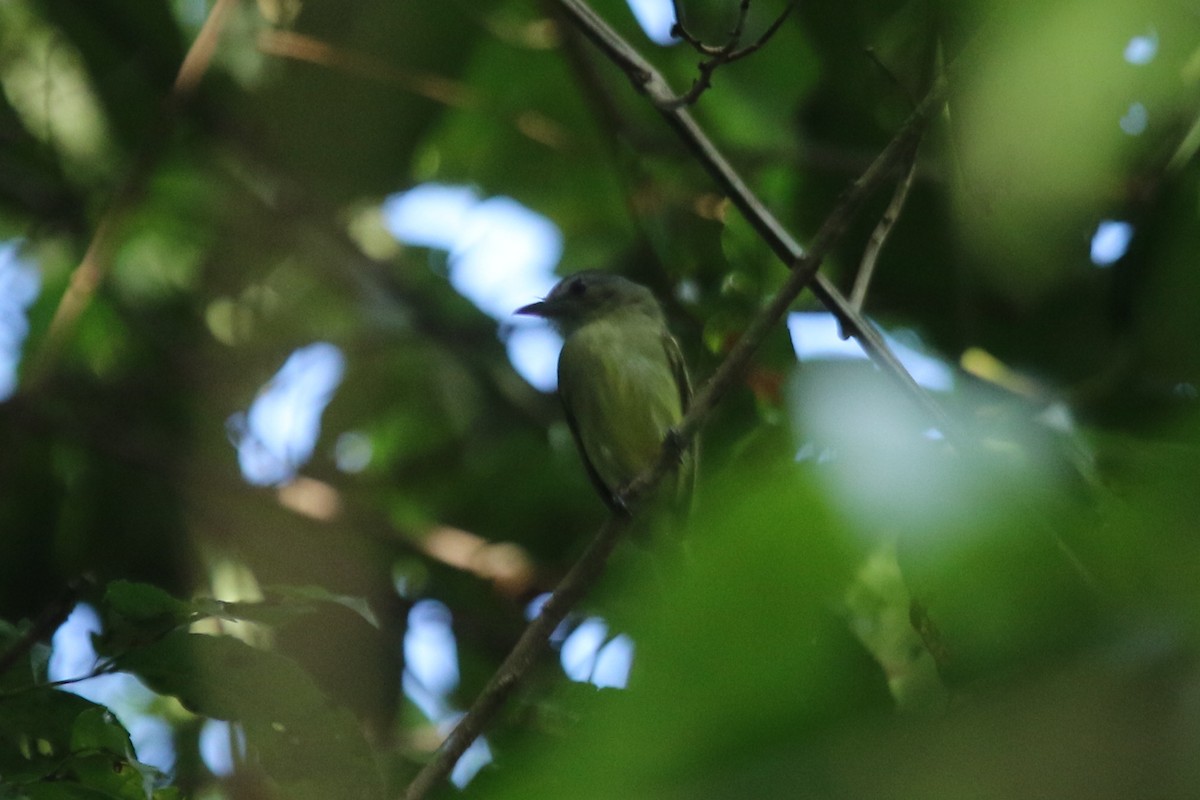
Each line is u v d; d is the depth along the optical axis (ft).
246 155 41.73
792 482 5.20
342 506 39.68
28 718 18.13
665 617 5.00
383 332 43.06
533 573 39.40
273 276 42.55
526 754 5.39
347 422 43.11
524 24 40.16
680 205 38.11
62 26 38.81
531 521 42.14
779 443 21.04
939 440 6.50
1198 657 4.62
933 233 30.09
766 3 34.35
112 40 39.78
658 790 4.75
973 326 27.43
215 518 38.96
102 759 17.99
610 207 43.60
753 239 32.94
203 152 41.37
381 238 43.88
